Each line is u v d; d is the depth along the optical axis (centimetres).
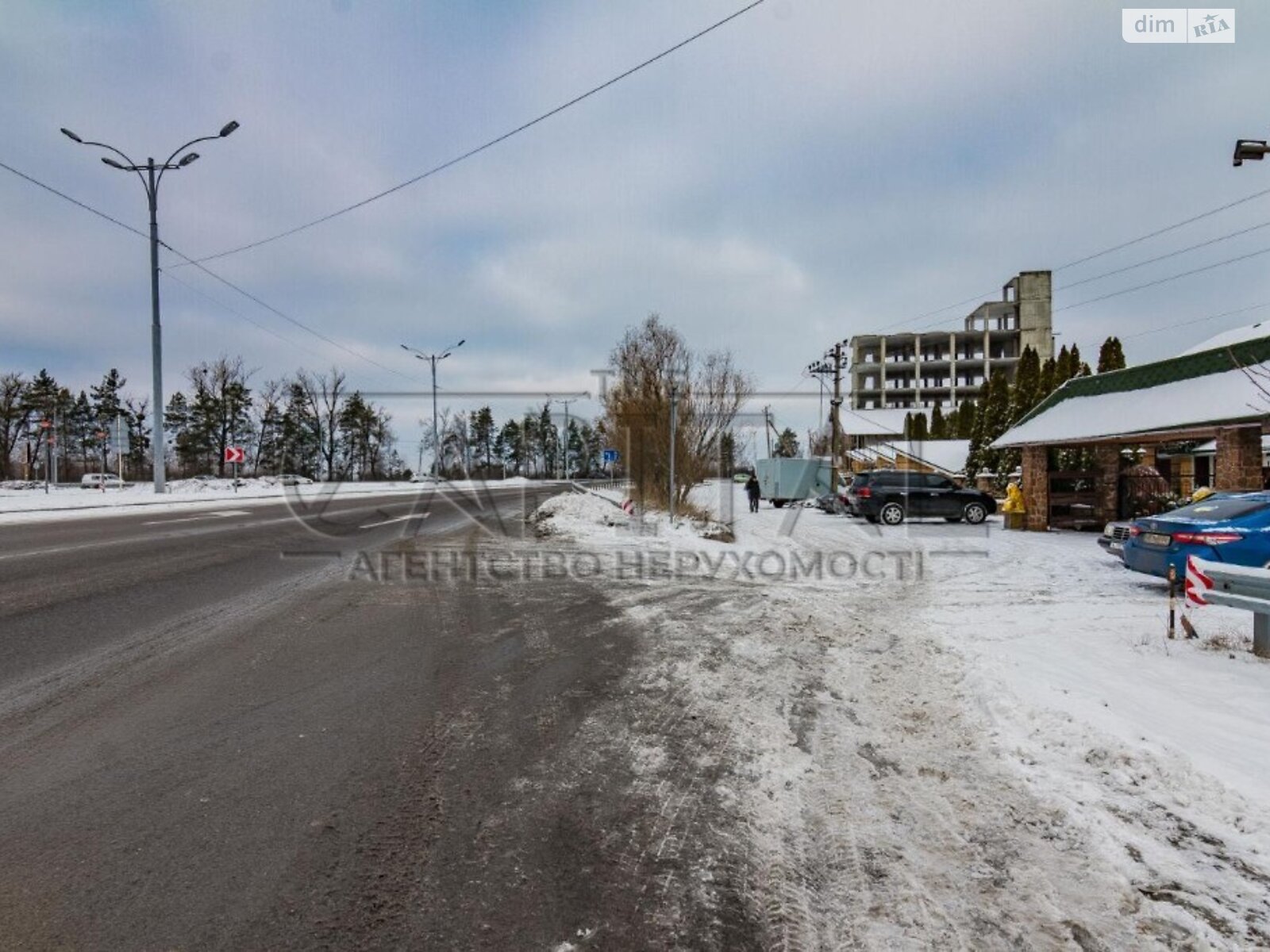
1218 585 620
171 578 892
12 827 302
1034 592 944
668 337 2488
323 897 257
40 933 234
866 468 4253
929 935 245
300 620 697
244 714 440
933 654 616
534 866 281
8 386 5288
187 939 233
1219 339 2588
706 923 248
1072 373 3188
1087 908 260
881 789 356
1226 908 260
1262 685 504
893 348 7594
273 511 2138
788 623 736
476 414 7119
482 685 511
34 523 1596
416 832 305
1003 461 2850
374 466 6103
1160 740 396
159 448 2530
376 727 424
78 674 506
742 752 399
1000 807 337
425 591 883
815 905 260
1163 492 1864
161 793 335
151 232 2444
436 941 235
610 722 443
